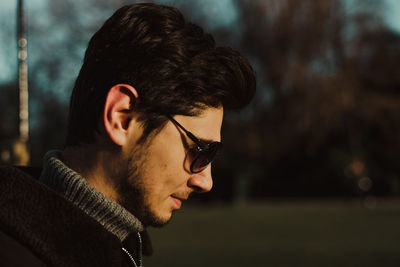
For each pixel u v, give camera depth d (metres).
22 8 4.13
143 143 1.10
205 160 1.13
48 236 0.96
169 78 1.09
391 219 18.42
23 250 0.93
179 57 1.09
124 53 1.10
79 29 26.33
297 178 35.38
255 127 29.39
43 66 27.22
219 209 25.45
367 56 30.97
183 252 11.01
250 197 35.69
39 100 29.00
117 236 1.10
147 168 1.11
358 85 30.62
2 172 0.98
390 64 31.06
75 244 0.98
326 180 34.88
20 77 4.14
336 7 29.17
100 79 1.11
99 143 1.12
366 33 30.03
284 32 28.22
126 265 1.22
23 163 4.11
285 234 14.39
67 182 1.09
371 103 30.75
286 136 29.91
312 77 28.81
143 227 1.16
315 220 18.42
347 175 32.62
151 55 1.09
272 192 36.22
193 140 1.12
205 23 27.30
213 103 1.13
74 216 0.99
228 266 9.36
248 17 28.09
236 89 1.13
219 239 13.30
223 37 27.77
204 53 1.11
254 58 28.41
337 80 29.12
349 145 33.66
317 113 28.91
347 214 20.88
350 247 11.75
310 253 10.90
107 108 1.09
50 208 0.98
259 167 34.66
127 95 1.09
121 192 1.12
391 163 34.19
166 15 1.12
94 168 1.12
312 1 28.55
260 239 13.31
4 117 24.03
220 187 32.84
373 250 11.25
